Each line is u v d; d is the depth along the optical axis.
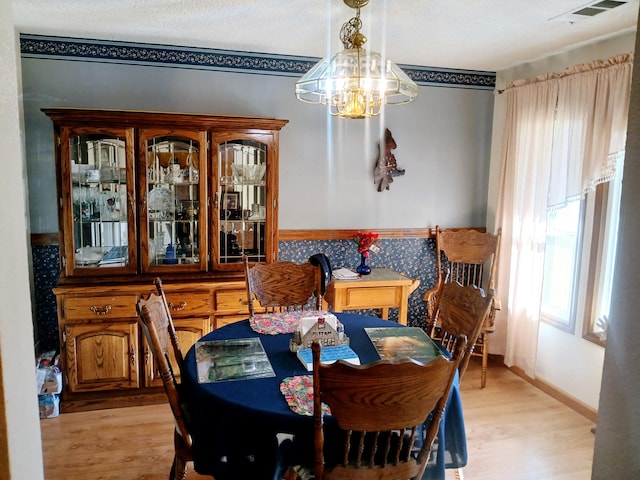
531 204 3.33
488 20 2.54
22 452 0.95
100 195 2.98
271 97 3.50
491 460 2.58
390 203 3.87
